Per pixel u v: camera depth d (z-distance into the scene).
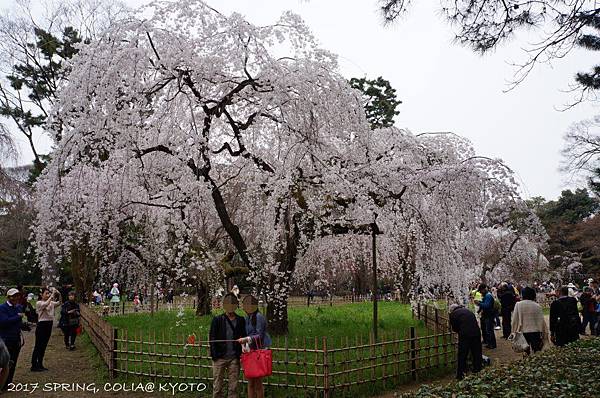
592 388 4.64
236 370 5.87
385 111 19.02
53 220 9.39
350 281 30.11
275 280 9.82
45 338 8.57
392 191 10.01
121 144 8.27
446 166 10.06
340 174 9.23
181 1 8.56
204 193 8.67
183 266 9.44
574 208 35.44
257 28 8.80
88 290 16.25
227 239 15.69
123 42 8.30
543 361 6.29
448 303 10.95
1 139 13.16
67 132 8.21
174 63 8.17
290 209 9.93
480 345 7.40
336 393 6.31
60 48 18.05
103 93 7.74
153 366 7.25
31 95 18.28
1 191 13.53
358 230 10.55
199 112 9.42
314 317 14.44
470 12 5.41
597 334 11.79
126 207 11.60
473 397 4.50
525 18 5.27
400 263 13.19
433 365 7.75
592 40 5.63
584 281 31.61
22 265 25.92
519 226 10.73
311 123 9.10
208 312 15.50
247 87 9.22
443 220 10.02
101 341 9.09
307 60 9.09
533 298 8.08
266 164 10.11
